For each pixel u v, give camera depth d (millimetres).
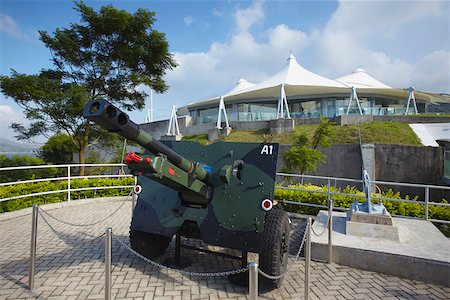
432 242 4570
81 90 11008
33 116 10836
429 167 13859
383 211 5113
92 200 8875
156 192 4289
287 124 22203
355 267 4336
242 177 3873
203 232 3771
